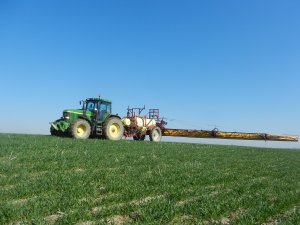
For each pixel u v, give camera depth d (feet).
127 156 50.75
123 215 23.99
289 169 51.90
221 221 23.94
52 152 48.98
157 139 101.19
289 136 112.37
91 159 45.27
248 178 41.47
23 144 55.83
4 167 36.70
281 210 27.32
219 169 46.03
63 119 79.61
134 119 95.35
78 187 29.68
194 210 24.99
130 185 31.89
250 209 26.27
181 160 51.96
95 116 81.92
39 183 30.35
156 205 25.46
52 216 23.29
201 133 108.27
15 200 26.53
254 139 111.96
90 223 22.06
